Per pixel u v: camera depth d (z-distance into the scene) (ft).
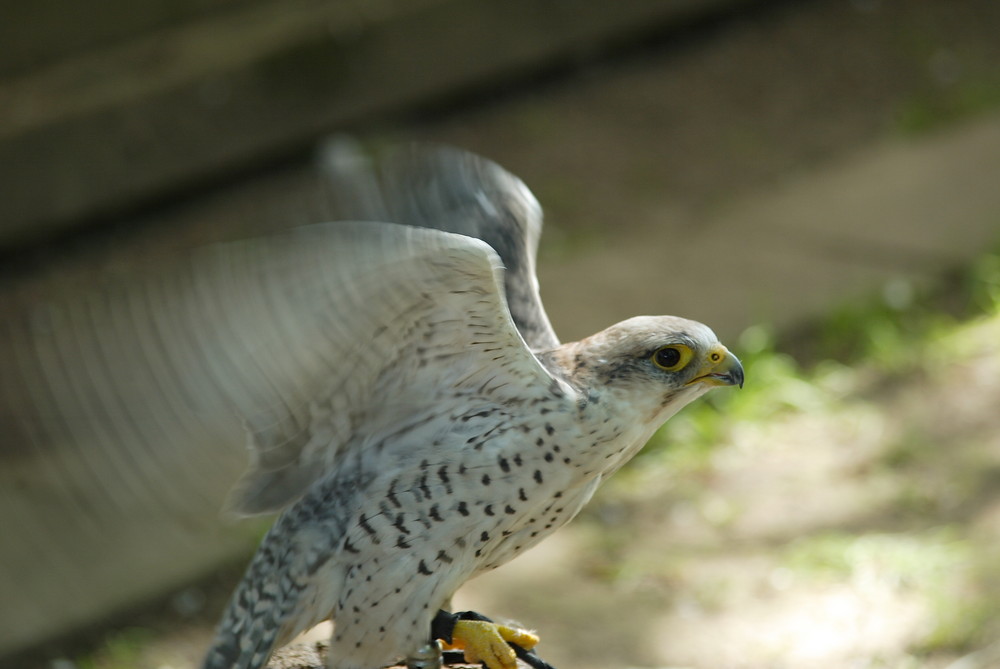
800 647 31.12
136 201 52.75
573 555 35.58
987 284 46.44
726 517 36.65
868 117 59.98
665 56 65.46
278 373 16.24
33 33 51.03
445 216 22.21
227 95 54.13
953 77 62.90
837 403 41.52
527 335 21.25
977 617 31.37
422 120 59.82
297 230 15.23
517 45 61.52
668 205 53.67
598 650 31.32
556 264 49.49
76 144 50.98
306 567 18.97
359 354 17.49
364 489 18.80
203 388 14.58
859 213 52.34
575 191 54.70
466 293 17.11
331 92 56.65
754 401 41.52
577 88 62.75
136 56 53.21
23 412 39.34
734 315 45.39
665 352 19.47
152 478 14.46
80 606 33.32
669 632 31.99
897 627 31.48
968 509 35.86
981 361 42.98
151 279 14.47
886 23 67.87
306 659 22.79
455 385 18.84
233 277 14.74
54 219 50.93
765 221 52.16
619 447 19.43
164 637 32.53
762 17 68.59
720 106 61.21
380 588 18.66
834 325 44.88
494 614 32.86
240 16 55.88
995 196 52.54
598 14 63.52
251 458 18.11
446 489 18.65
